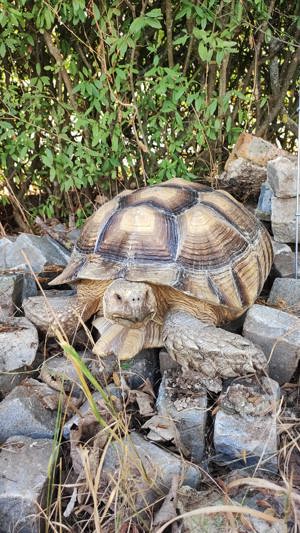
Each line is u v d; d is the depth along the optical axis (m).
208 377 0.90
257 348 0.89
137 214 0.97
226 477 0.81
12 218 1.77
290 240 1.35
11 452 0.80
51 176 1.43
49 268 1.26
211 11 1.31
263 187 1.41
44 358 0.99
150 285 0.93
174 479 0.76
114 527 0.73
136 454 0.75
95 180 1.49
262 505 0.75
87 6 1.33
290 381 0.99
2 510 0.73
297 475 0.81
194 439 0.85
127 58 1.46
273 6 1.44
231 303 0.96
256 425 0.82
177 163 1.48
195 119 1.45
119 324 0.92
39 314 1.01
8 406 0.86
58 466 0.80
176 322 0.93
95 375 0.95
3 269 1.26
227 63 1.43
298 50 1.50
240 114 1.50
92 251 0.99
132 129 1.50
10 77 1.54
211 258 0.97
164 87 1.34
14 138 1.48
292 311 1.14
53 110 1.45
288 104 1.69
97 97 1.38
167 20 1.38
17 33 1.43
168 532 0.72
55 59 1.48
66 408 0.85
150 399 0.92
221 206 1.06
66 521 0.76
